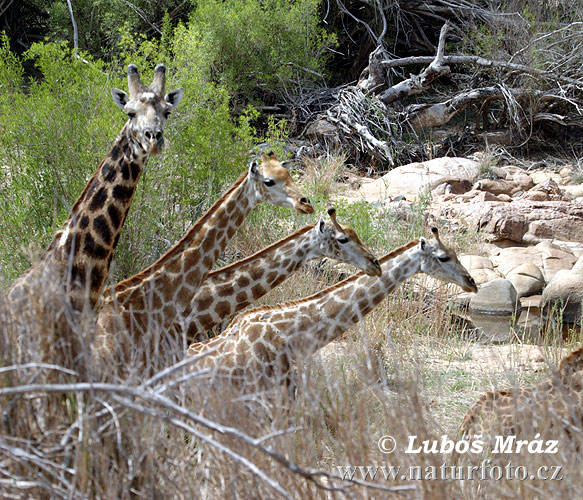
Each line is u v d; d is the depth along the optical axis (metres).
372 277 10.68
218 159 15.25
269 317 10.26
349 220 17.55
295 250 10.89
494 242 21.41
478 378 12.12
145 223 13.56
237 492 6.24
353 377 9.09
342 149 28.31
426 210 22.69
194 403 6.91
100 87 14.61
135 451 6.20
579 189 25.92
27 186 13.46
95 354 8.34
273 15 29.45
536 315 17.08
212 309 10.84
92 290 9.03
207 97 16.05
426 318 14.97
